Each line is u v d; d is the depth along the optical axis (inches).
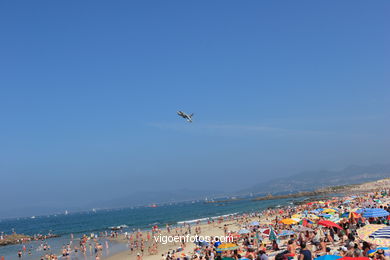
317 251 879.1
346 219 1123.3
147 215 5890.8
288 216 1908.2
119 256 1569.9
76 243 2345.0
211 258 947.3
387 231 633.6
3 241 2810.0
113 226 3850.9
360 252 653.3
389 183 5305.1
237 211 4446.4
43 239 2970.0
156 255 1466.5
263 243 1140.5
